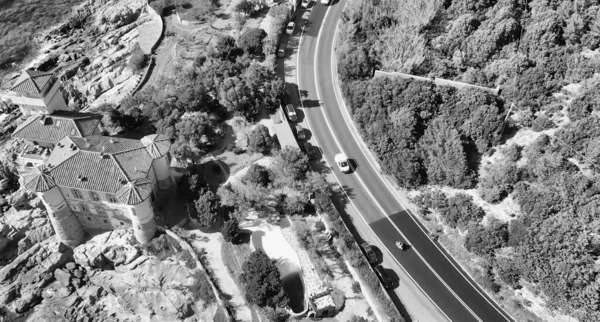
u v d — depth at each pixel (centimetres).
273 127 13225
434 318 9950
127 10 19725
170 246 11250
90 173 10794
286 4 17000
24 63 19338
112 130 13238
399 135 12312
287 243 10806
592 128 11375
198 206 11031
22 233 12050
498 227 10562
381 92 13012
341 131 13338
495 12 14412
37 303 11275
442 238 11150
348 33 15100
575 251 9800
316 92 14288
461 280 10538
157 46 16288
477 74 13288
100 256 11244
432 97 12594
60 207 10906
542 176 11219
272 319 9731
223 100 13288
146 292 10838
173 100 13425
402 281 10494
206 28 16625
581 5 13400
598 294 9419
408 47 13938
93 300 11144
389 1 15162
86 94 15875
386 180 12319
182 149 12075
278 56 15238
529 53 13388
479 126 12075
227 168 12438
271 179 11931
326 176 12344
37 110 12556
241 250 10919
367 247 10825
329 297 9969
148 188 10600
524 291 10212
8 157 13312
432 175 11912
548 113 12319
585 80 12550
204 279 10562
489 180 11475
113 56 17038
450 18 14912
